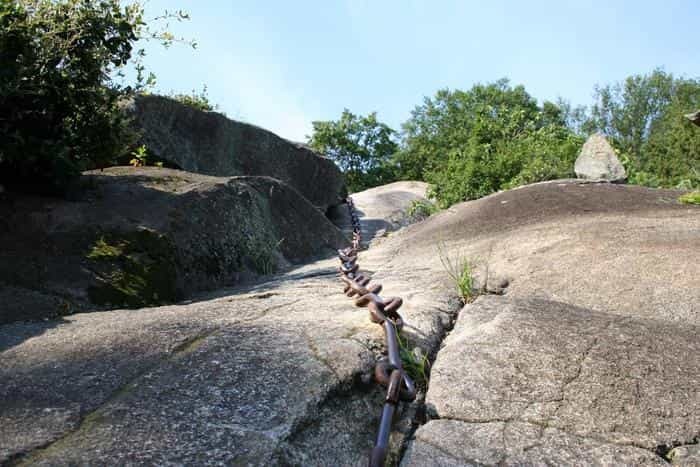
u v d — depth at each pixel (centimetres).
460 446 176
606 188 615
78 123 453
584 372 204
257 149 945
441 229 570
